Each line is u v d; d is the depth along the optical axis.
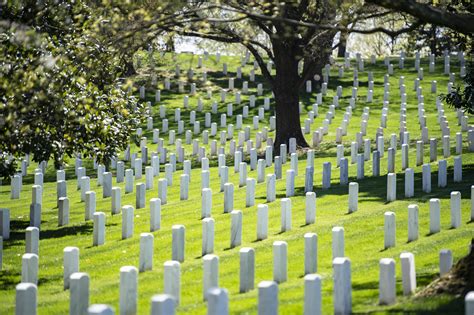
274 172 31.42
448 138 31.47
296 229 21.14
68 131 21.33
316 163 33.56
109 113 22.98
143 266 17.30
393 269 12.98
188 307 13.60
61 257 20.03
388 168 29.41
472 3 18.80
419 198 24.11
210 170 33.75
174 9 15.73
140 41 16.92
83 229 23.75
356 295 13.96
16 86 16.17
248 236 20.62
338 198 25.11
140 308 13.98
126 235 21.52
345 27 15.23
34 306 11.95
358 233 20.12
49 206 28.38
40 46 18.58
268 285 11.03
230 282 15.80
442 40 24.27
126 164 37.34
